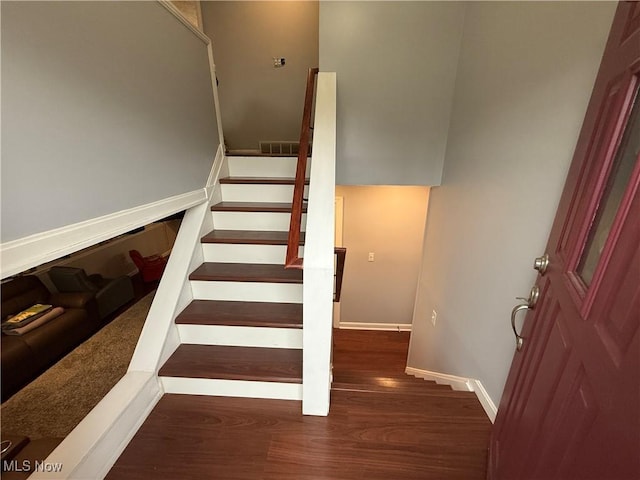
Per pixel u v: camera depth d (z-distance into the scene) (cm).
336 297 277
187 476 125
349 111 256
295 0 357
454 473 126
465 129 213
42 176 95
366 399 166
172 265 195
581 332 72
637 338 53
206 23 368
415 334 330
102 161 121
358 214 407
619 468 52
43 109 94
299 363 170
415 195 395
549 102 121
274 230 234
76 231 109
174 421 149
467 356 193
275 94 392
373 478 125
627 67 71
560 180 112
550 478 76
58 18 98
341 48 236
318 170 161
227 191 249
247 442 139
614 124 74
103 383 234
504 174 154
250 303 197
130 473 126
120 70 129
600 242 78
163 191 167
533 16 134
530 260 129
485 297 170
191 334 182
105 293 329
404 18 226
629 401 52
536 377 95
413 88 245
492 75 173
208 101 224
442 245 252
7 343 234
